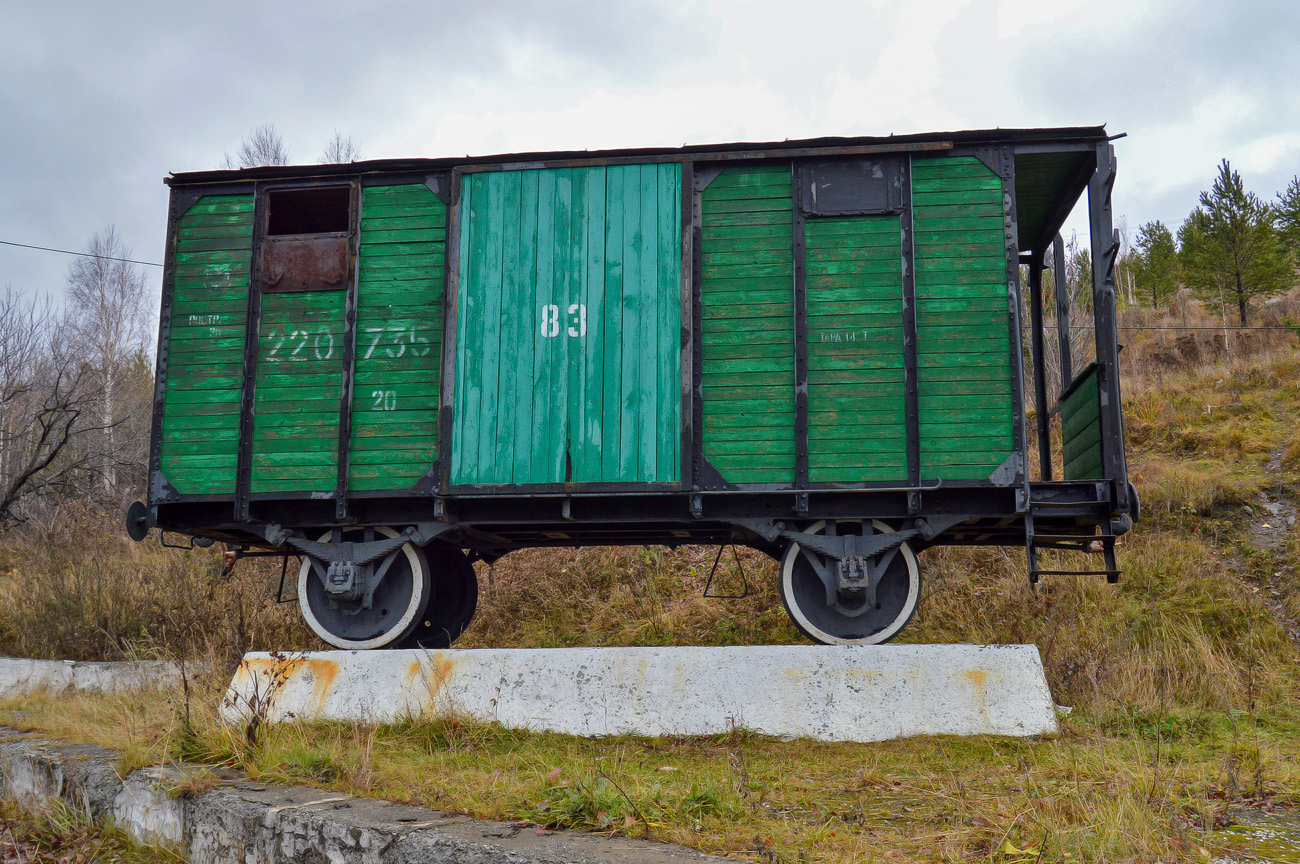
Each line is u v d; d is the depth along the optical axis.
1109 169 7.09
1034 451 14.78
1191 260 32.59
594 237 7.41
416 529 7.55
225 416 7.60
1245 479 12.41
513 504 7.54
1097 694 6.59
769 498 7.23
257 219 7.85
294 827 3.84
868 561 7.18
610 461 7.08
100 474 23.58
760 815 4.06
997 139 7.23
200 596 11.16
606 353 7.23
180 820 4.43
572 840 3.42
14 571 14.75
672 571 11.94
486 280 7.45
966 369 7.00
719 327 7.25
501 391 7.28
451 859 3.31
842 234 7.27
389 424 7.43
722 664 6.41
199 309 7.77
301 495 7.37
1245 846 3.49
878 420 6.99
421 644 8.88
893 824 3.94
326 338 7.61
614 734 6.25
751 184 7.43
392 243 7.70
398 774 4.79
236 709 6.29
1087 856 3.30
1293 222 33.56
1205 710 7.12
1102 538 7.07
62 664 9.72
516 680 6.54
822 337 7.14
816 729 6.13
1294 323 25.56
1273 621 9.42
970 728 6.07
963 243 7.16
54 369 30.52
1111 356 6.95
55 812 5.04
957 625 9.71
